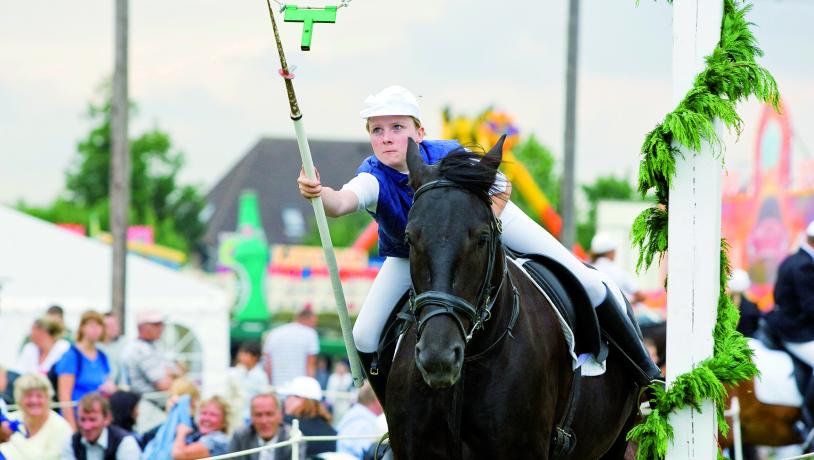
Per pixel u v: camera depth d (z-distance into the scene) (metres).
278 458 11.27
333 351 36.25
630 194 93.62
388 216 6.64
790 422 14.66
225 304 22.47
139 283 22.27
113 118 21.73
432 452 6.23
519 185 30.36
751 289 38.00
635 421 8.16
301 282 53.75
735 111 6.14
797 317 14.62
